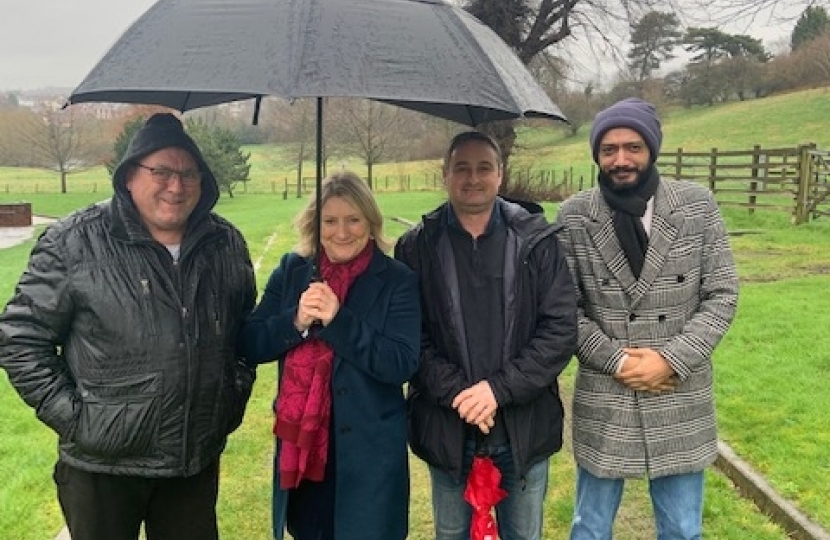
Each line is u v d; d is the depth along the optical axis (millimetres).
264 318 2906
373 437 2812
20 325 2518
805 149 16594
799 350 7012
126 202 2559
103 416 2521
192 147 2621
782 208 17516
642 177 2873
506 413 2824
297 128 38594
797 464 4477
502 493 2826
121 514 2695
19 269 15461
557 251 2848
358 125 36031
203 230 2676
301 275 2900
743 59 48812
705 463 2973
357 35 2227
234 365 2855
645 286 2883
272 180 50312
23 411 6012
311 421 2771
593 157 2967
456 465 2840
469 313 2822
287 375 2850
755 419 5242
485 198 2787
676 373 2828
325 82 2082
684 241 2879
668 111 49562
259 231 21141
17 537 3920
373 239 2914
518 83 2445
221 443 2826
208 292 2695
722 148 35781
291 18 2236
